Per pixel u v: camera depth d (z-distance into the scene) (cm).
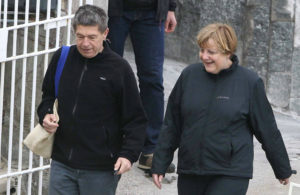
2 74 1523
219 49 1154
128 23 1734
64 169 1200
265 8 2630
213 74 1182
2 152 1759
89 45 1138
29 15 1639
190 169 1184
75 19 1141
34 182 1672
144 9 1723
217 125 1163
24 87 1533
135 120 1193
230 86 1174
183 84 1209
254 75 1186
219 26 1170
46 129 1177
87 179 1190
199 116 1173
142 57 1748
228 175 1161
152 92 1753
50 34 1608
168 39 3011
